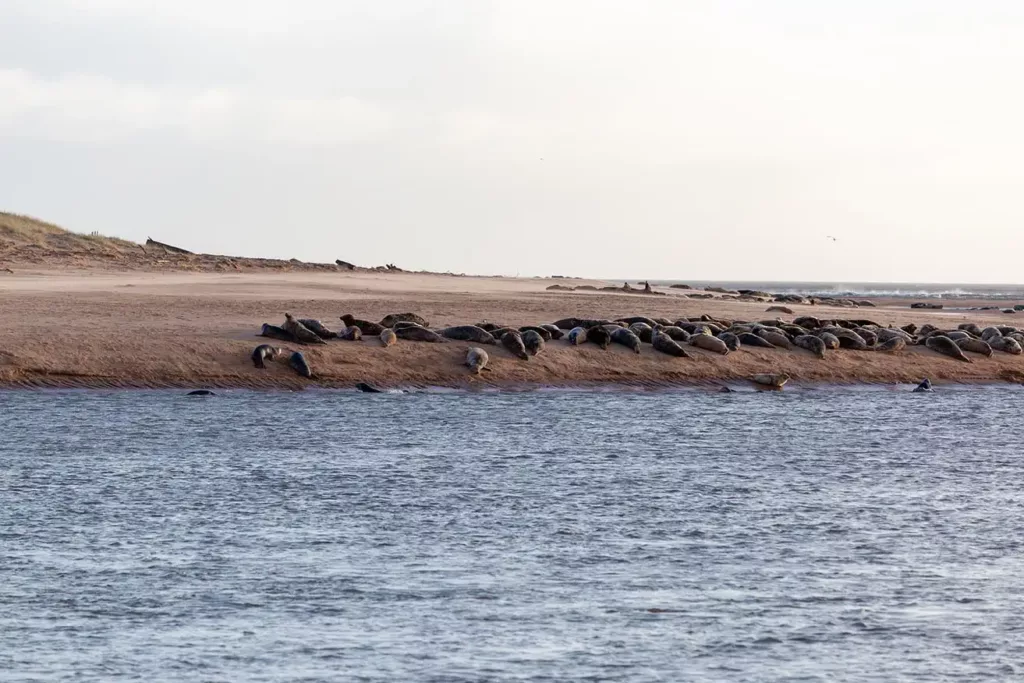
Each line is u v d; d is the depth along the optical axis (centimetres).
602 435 9412
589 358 12556
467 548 5812
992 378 13675
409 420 9906
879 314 19962
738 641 4550
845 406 11488
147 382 11075
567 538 6041
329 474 7619
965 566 5622
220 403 10475
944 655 4453
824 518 6594
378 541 5919
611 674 4209
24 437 8681
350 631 4597
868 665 4344
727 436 9531
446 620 4734
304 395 11056
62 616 4725
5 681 4072
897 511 6812
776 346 13612
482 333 12575
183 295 15875
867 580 5362
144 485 7150
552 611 4859
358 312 14938
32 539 5834
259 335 12219
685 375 12519
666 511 6706
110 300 14688
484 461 8188
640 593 5119
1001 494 7388
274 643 4459
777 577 5388
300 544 5834
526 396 11469
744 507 6850
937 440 9619
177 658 4300
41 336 11525
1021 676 4262
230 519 6325
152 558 5538
